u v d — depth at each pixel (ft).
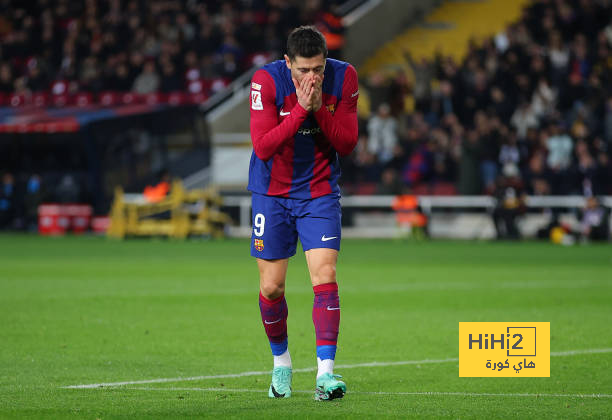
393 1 431.84
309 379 77.77
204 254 239.30
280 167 68.95
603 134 327.26
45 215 349.00
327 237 68.39
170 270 188.44
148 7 445.37
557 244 289.74
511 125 336.90
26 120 352.69
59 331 104.53
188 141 353.92
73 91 421.18
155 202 323.37
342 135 67.72
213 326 109.40
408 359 87.71
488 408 64.49
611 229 308.40
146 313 120.98
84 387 72.28
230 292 146.41
